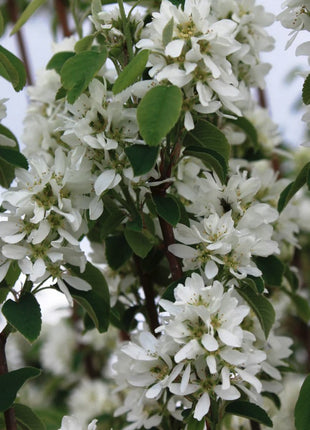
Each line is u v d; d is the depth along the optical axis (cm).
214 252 86
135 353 84
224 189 88
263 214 88
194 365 83
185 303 81
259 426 100
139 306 101
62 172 86
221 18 98
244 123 106
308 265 125
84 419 121
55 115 105
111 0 99
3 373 85
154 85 85
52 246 85
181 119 86
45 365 138
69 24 132
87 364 134
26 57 134
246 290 88
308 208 117
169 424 92
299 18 89
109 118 85
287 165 138
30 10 95
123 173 85
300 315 108
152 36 85
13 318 83
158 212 86
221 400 85
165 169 87
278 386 97
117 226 95
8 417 85
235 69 98
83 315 103
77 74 85
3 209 89
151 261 97
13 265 85
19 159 87
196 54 84
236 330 81
